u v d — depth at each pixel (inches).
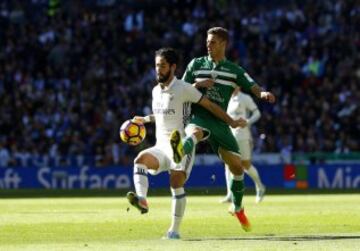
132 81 2586.1
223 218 1056.2
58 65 2620.6
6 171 2273.6
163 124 810.2
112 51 2677.2
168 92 807.7
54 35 2706.7
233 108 1390.3
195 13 2795.3
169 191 1988.2
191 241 759.7
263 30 2751.0
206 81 860.6
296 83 2578.7
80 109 2471.7
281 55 2669.8
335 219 1040.2
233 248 692.7
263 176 2288.4
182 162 794.2
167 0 2856.8
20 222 994.7
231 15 2797.7
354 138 2454.5
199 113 867.4
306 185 2293.3
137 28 2760.8
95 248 692.7
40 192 2005.4
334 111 2491.4
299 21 2763.3
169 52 804.0
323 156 2343.8
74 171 2283.5
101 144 2377.0
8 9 2807.6
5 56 2623.0
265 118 2429.9
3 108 2463.1
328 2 2817.4
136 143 851.4
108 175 2288.4
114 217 1075.9
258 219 1041.5
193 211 1191.6
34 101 2493.8
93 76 2591.0
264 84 2591.0
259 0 2898.6
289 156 2346.2
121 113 2474.2
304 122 2469.2
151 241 761.0
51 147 2379.4
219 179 2252.7
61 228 911.7
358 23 2751.0
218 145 879.7
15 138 2396.7
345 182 2301.9
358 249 689.6
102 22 2770.7
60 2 2849.4
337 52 2669.8
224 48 879.7
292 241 762.2
